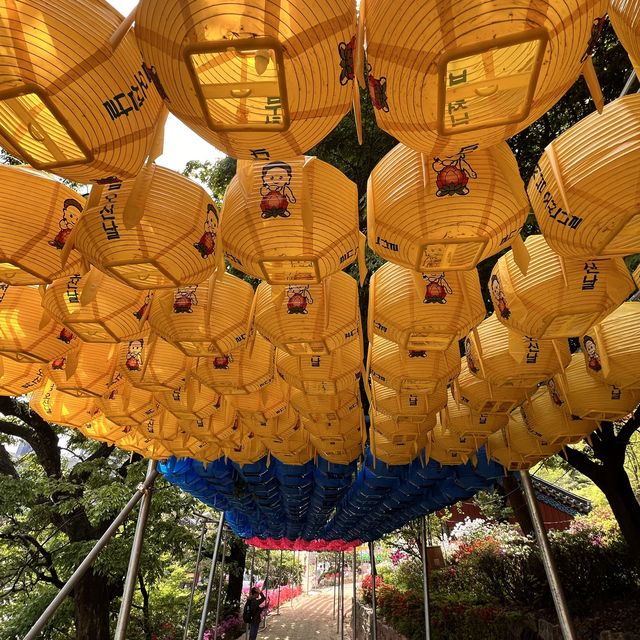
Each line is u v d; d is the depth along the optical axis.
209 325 1.87
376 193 1.30
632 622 4.31
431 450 3.38
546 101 0.90
